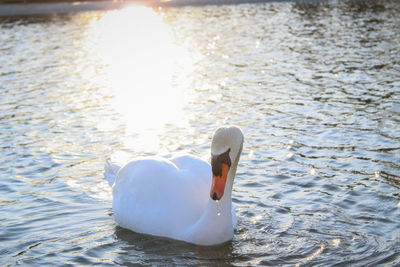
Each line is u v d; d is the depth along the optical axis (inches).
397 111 473.1
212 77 663.8
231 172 254.1
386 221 280.8
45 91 607.5
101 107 534.3
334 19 1157.1
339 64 698.8
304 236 267.0
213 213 255.9
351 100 518.9
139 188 272.7
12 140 429.1
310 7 1405.0
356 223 279.4
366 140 402.3
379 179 331.9
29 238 270.8
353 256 247.8
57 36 1056.2
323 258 246.7
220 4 1565.0
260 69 695.1
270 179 338.0
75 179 346.6
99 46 938.1
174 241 261.9
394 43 834.2
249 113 492.1
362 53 765.9
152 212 267.4
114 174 310.8
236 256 249.8
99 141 425.1
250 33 1015.0
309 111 488.1
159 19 1295.5
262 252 253.0
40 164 374.0
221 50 857.5
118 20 1301.7
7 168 366.3
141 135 438.3
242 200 309.1
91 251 256.7
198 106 526.6
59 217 293.6
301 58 754.8
